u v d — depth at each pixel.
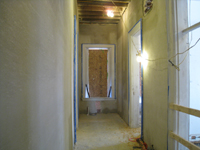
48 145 0.68
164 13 1.58
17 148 0.38
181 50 1.45
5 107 0.33
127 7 3.18
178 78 1.45
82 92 4.27
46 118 0.65
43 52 0.61
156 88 1.79
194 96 1.42
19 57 0.39
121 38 3.80
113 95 4.36
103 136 2.57
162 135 1.63
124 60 3.47
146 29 2.10
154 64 1.84
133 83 2.99
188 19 1.47
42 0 0.59
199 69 1.38
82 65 4.29
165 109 1.57
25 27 0.43
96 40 4.35
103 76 4.84
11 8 0.35
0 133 0.30
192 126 1.48
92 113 4.25
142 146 2.11
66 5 1.33
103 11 3.59
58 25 0.92
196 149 1.11
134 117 3.01
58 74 0.93
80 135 2.61
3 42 0.32
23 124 0.42
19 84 0.40
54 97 0.81
